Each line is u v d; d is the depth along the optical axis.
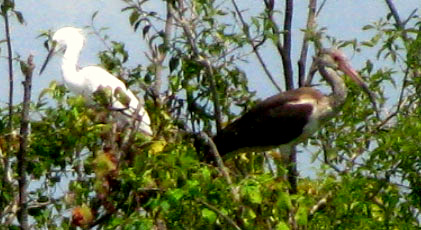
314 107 17.06
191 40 15.94
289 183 13.18
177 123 15.79
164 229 12.48
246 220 12.30
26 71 12.48
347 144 15.28
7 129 13.22
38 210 13.38
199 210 12.33
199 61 15.88
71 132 13.50
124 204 12.77
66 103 14.19
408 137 13.85
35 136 13.64
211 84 15.84
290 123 17.02
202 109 16.14
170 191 12.05
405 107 15.69
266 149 17.14
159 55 16.36
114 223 12.22
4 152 13.35
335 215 13.27
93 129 13.56
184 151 13.43
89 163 13.39
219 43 16.11
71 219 13.16
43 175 13.66
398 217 13.90
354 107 16.36
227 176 12.48
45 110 13.74
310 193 13.66
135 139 13.63
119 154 13.00
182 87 16.03
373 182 13.73
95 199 12.91
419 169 14.05
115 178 12.71
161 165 12.56
